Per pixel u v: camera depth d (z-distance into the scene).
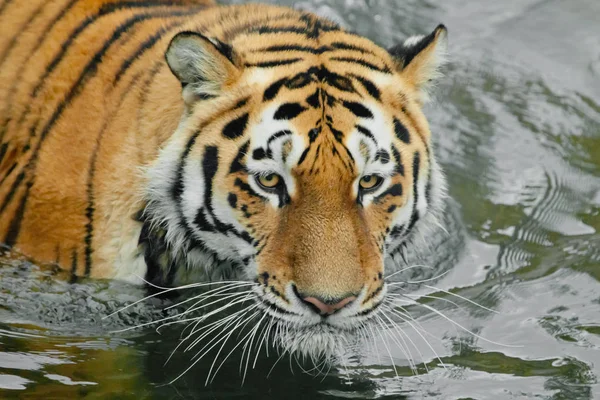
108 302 10.30
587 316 10.87
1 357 9.58
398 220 9.58
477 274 11.70
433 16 17.44
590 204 13.20
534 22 17.31
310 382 9.52
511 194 13.38
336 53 9.68
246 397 9.23
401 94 9.68
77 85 10.59
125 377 9.44
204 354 9.88
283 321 8.95
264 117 9.18
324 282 8.61
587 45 16.67
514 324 10.69
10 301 10.23
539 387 9.59
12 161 10.64
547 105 15.28
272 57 9.55
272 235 9.16
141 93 10.16
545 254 12.17
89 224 10.19
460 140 14.40
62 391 9.13
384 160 9.21
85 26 10.98
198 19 10.70
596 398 9.41
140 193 9.83
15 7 11.42
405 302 11.02
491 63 16.27
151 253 10.15
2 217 10.52
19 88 10.84
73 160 10.27
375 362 9.93
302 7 17.05
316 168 8.88
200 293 10.44
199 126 9.42
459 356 10.09
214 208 9.38
